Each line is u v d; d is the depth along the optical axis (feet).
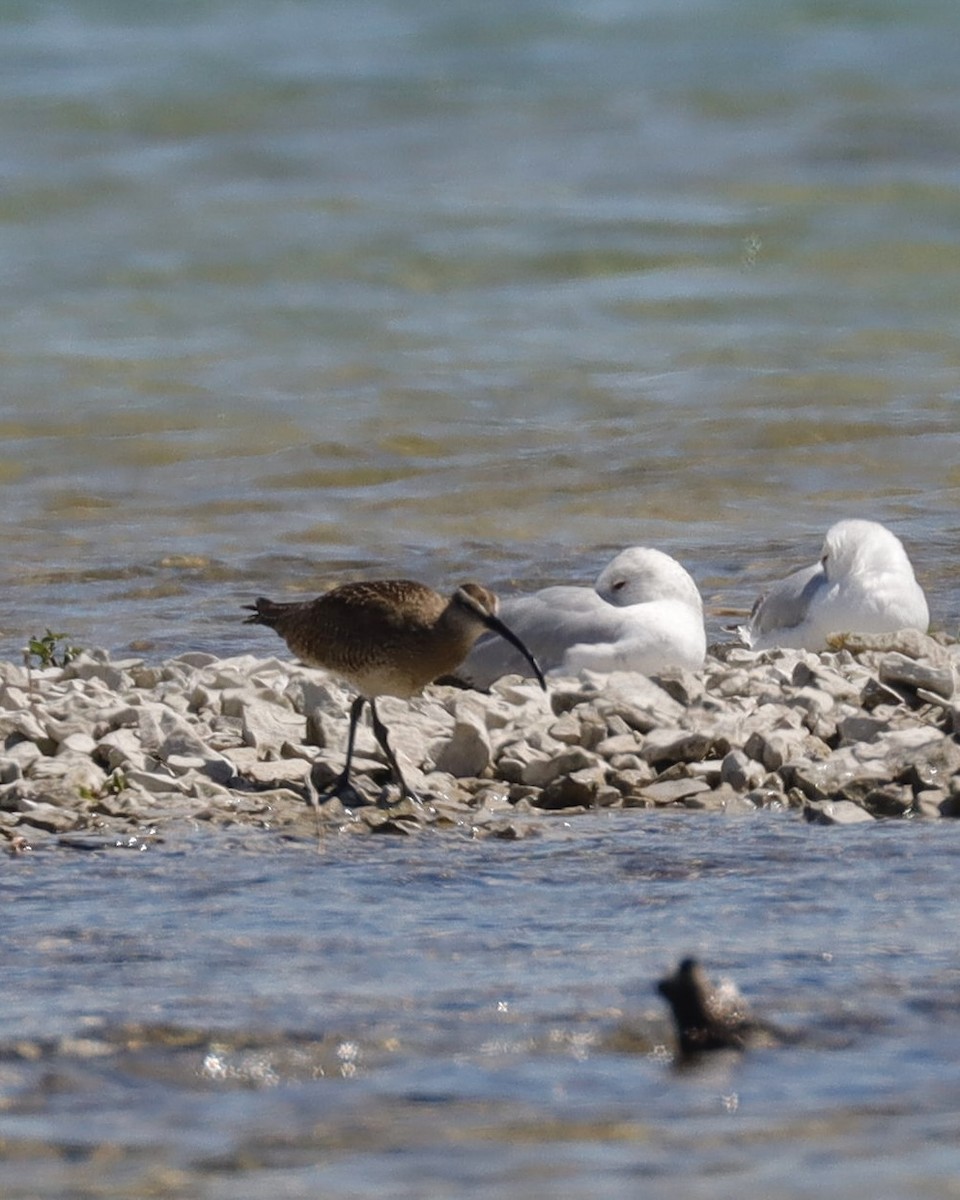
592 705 40.57
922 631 48.80
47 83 162.81
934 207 125.29
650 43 183.11
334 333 97.81
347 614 37.09
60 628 54.95
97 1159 20.43
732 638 52.75
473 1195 19.21
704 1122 21.21
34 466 75.10
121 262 112.37
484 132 150.71
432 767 38.27
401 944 27.86
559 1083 22.59
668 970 26.30
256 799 36.09
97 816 34.99
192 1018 24.72
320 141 147.33
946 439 77.56
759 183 132.98
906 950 27.02
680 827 34.40
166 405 83.76
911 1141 20.43
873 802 35.50
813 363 91.25
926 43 179.83
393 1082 22.67
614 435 78.43
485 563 62.39
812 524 66.49
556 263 112.78
